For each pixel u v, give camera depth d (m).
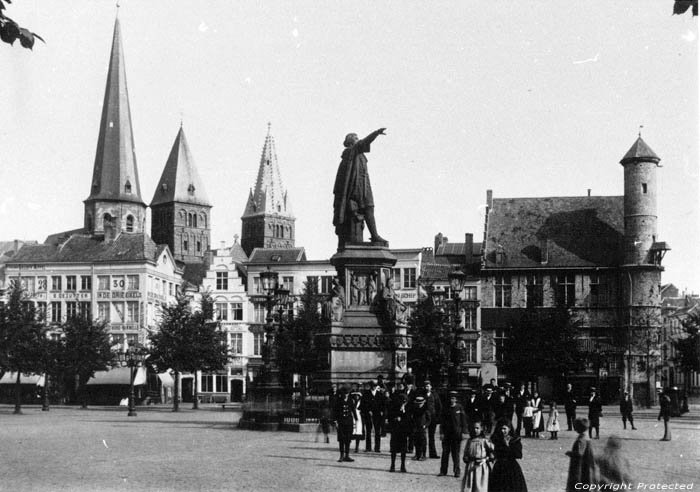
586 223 86.25
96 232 113.75
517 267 84.12
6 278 100.75
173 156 183.62
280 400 36.62
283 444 29.31
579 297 83.06
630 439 34.34
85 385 88.25
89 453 26.84
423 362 49.59
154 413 62.59
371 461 23.88
